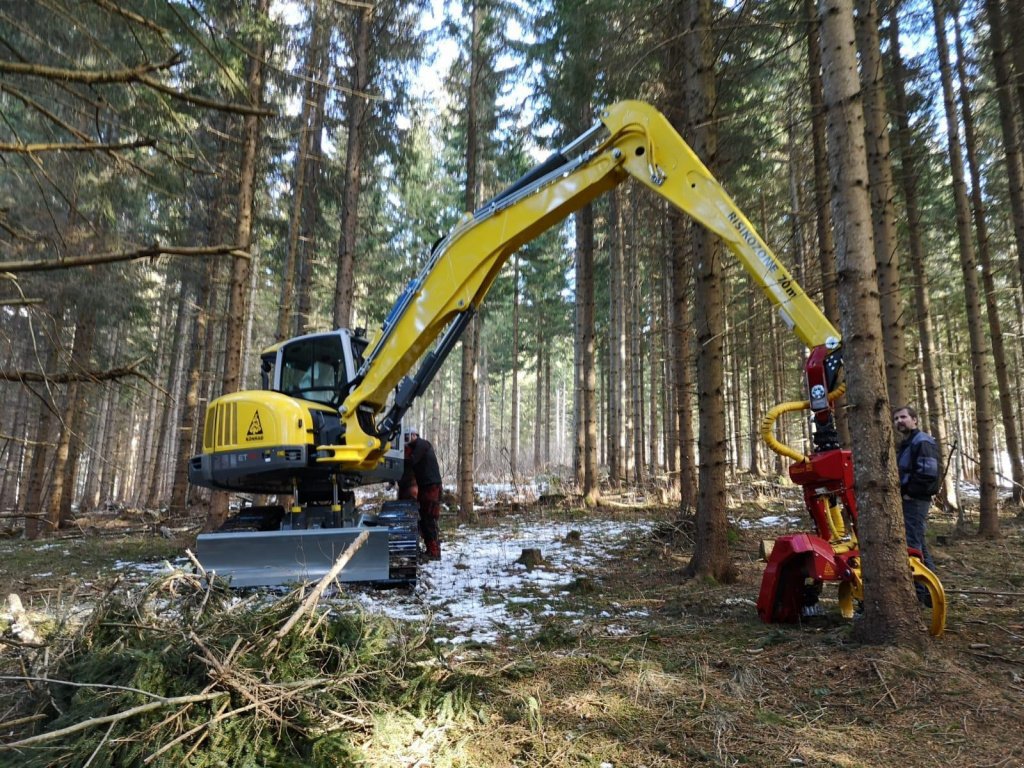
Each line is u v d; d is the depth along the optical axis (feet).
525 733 9.70
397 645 11.96
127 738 7.92
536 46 36.42
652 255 47.11
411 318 20.65
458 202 71.15
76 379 7.02
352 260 37.86
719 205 15.88
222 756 8.24
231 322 30.50
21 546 31.68
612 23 28.37
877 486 12.59
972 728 9.44
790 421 69.26
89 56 13.85
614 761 8.87
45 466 42.80
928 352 37.24
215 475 21.08
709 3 21.71
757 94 30.19
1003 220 42.04
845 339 13.00
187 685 9.11
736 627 14.93
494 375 120.37
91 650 10.48
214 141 38.83
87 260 5.90
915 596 12.48
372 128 41.16
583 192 18.07
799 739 9.34
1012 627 13.47
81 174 22.58
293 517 22.03
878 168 23.89
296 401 21.30
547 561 24.81
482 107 46.83
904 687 10.68
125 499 86.74
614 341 55.11
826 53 13.41
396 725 9.68
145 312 39.50
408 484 26.48
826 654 12.29
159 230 38.96
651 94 28.32
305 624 11.05
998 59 27.63
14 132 6.44
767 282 15.15
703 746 9.23
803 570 14.85
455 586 20.47
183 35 18.62
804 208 34.45
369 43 37.76
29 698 9.88
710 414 20.70
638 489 50.65
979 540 26.78
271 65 8.30
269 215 46.98
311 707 9.45
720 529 20.39
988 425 28.12
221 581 13.24
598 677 11.85
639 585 20.25
